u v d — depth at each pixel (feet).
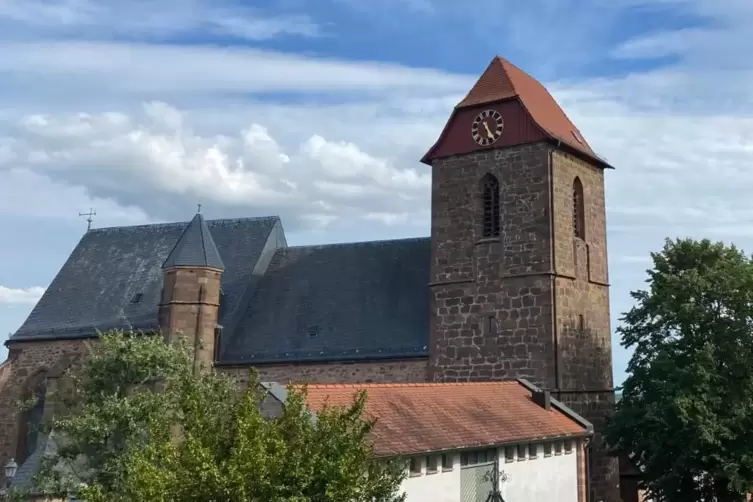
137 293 152.56
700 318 113.60
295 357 129.70
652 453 112.06
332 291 139.44
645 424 111.65
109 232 170.81
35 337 150.30
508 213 123.03
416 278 134.82
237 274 147.64
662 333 119.34
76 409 82.53
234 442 45.16
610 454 118.52
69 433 76.23
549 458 95.20
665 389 109.19
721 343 113.09
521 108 124.36
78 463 85.71
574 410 117.70
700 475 114.83
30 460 127.34
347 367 126.82
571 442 101.14
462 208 127.75
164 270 137.59
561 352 116.78
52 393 87.40
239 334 138.10
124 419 72.90
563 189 124.26
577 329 122.42
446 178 130.11
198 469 42.88
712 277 116.47
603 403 126.31
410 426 74.59
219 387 58.95
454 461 76.64
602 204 137.28
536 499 90.94
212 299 136.36
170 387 73.87
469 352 122.01
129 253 163.43
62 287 161.07
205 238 139.03
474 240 125.49
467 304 123.85
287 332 134.92
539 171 121.39
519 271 120.26
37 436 136.98
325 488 44.14
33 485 81.20
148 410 73.10
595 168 136.36
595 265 131.54
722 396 110.42
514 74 131.34
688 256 125.80
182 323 133.59
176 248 137.59
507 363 118.62
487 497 80.18
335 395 74.59
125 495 54.08
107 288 156.66
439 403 85.15
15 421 147.54
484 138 127.03
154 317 144.15
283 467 43.60
